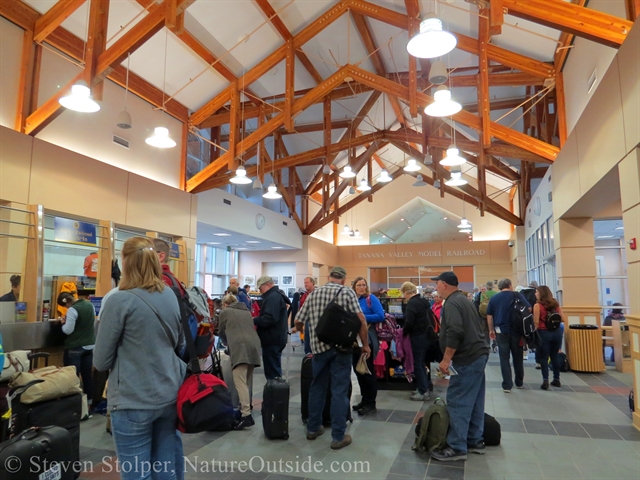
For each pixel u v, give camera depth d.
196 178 10.38
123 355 2.06
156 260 2.24
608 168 5.60
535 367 8.69
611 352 9.93
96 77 6.29
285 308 5.61
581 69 7.51
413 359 5.92
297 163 12.75
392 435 4.33
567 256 8.90
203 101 10.41
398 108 13.98
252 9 8.43
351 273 21.27
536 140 9.17
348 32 9.88
